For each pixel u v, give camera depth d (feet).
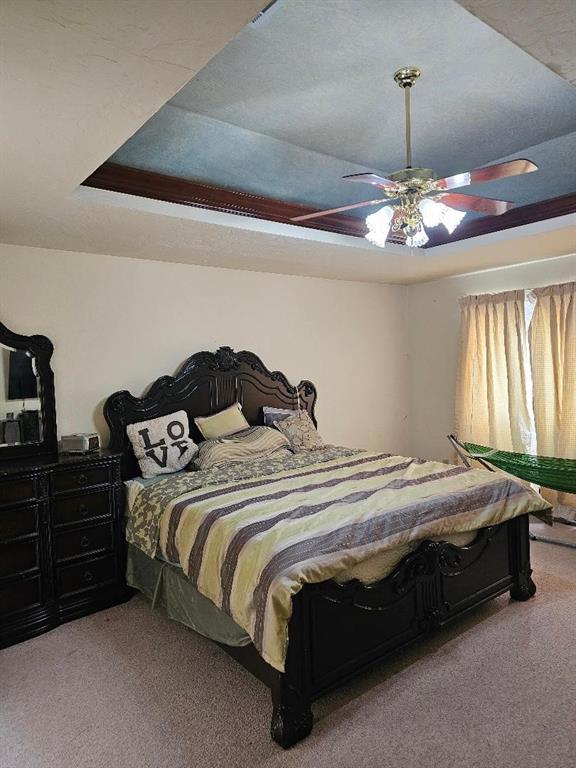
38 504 9.57
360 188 12.62
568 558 12.14
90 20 4.06
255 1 3.93
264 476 11.16
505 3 3.97
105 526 10.52
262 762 6.35
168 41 4.37
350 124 10.09
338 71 8.19
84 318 11.96
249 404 14.62
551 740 6.50
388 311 18.81
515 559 10.10
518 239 12.41
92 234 10.32
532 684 7.59
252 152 10.61
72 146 6.32
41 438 10.93
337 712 7.18
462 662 8.20
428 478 10.56
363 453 13.61
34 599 9.52
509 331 15.64
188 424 13.04
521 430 15.48
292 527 7.89
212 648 8.95
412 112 9.62
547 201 11.53
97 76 4.86
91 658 8.69
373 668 7.75
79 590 10.15
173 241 11.10
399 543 8.00
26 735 6.91
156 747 6.64
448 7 6.68
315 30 7.10
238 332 14.75
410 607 8.24
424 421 19.03
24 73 4.76
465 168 12.35
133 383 12.73
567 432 14.24
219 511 8.79
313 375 16.61
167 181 9.04
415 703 7.29
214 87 8.63
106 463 10.55
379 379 18.56
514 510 9.78
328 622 7.14
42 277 11.38
